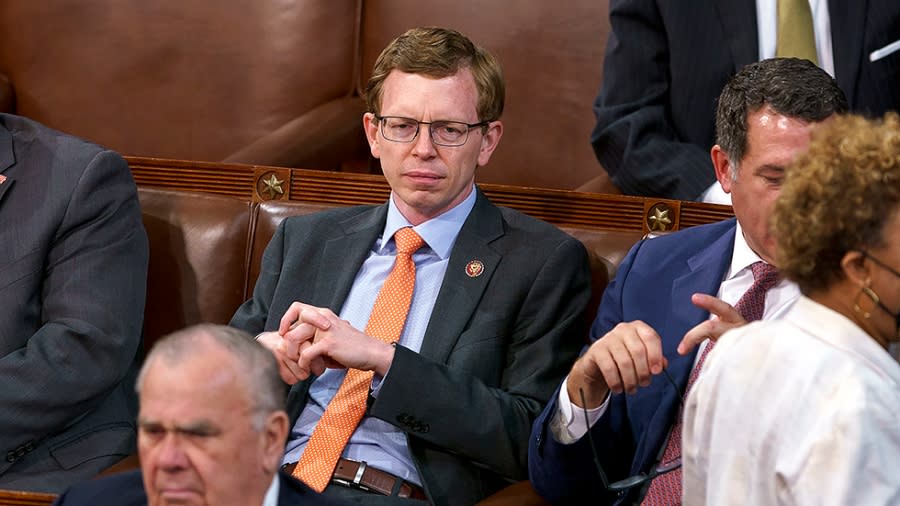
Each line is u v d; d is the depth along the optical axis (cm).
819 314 498
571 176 1133
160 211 938
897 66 1008
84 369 829
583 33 1138
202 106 1173
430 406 753
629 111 1040
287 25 1171
